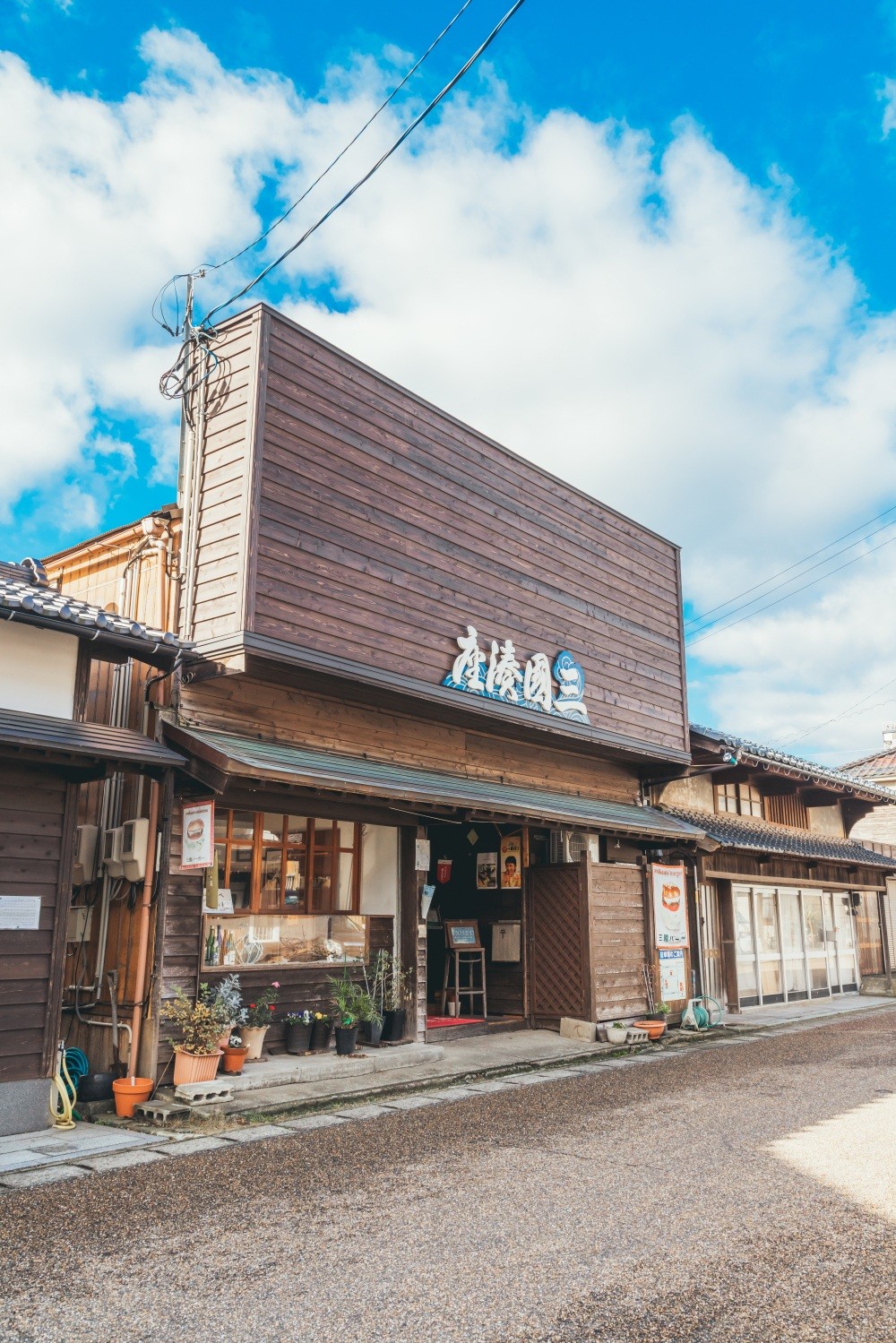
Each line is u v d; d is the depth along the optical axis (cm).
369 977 1112
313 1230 515
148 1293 434
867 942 2355
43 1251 488
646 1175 615
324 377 1029
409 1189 591
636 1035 1295
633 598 1512
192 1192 590
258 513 929
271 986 986
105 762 812
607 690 1415
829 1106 844
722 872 1736
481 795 1105
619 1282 438
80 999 944
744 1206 545
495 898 1465
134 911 904
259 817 1038
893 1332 384
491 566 1223
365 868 1155
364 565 1036
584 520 1426
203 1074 854
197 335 1013
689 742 1588
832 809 2383
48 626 793
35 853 788
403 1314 407
